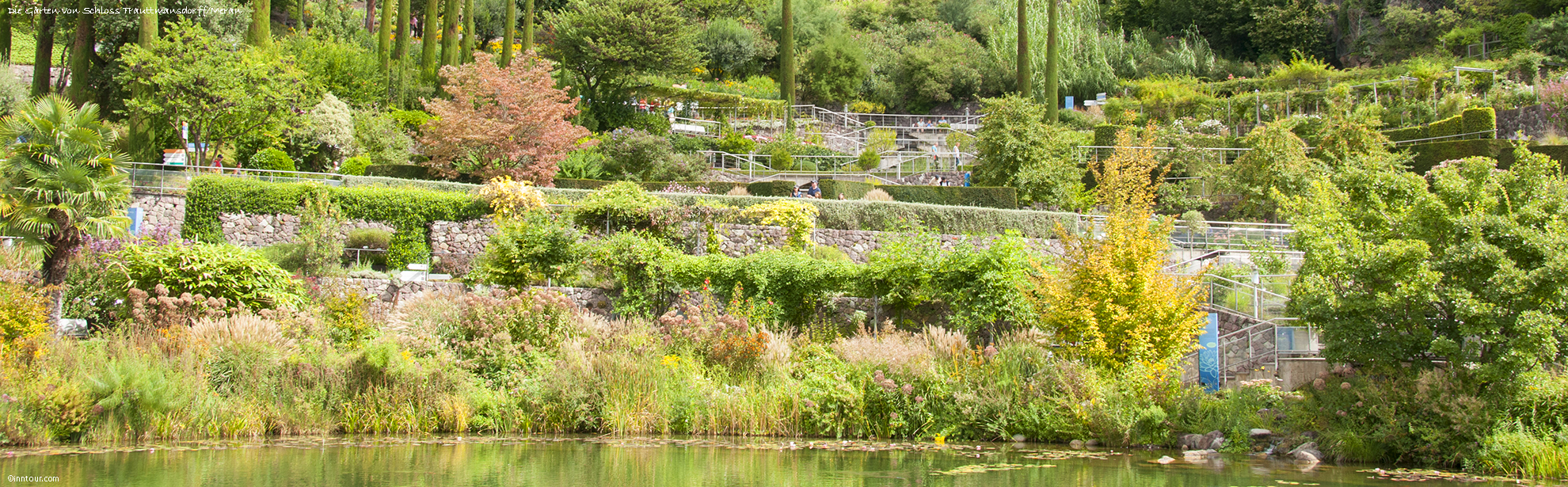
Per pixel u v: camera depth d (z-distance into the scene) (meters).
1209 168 28.09
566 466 8.16
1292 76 41.47
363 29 40.94
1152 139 28.19
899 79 51.56
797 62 49.53
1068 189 27.02
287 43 31.14
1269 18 51.19
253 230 18.47
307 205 17.36
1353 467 9.05
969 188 25.45
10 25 29.55
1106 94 45.88
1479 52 44.25
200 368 10.05
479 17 48.94
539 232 16.20
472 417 10.63
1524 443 8.66
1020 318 13.77
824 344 13.36
